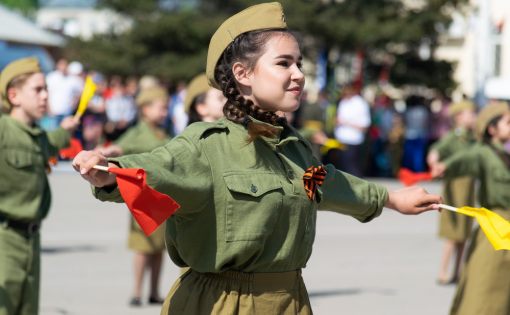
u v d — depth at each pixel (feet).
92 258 55.26
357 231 69.41
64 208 76.95
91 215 73.26
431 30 143.13
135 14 153.28
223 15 152.05
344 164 96.07
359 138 95.61
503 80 87.30
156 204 16.44
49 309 42.06
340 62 148.25
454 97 149.38
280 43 18.49
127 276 50.39
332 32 137.49
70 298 44.60
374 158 107.24
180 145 17.90
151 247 43.32
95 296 45.19
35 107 31.65
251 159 18.40
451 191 53.06
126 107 97.09
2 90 31.58
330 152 95.61
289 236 18.56
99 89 96.48
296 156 19.21
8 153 30.50
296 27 136.46
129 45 147.02
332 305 44.37
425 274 53.36
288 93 18.51
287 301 18.66
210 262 18.29
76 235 63.46
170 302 19.02
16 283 29.91
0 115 31.32
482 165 35.22
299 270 19.16
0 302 29.45
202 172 17.95
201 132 18.21
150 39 148.46
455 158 35.12
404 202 20.59
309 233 18.97
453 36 170.40
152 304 44.14
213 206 18.12
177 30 146.41
